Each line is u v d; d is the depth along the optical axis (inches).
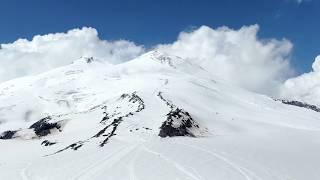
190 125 4926.2
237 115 7209.6
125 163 2792.8
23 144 4977.9
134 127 4439.0
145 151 3196.4
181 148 3366.1
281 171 2775.6
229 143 3971.5
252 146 3860.7
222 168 2691.9
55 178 2549.2
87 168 2719.0
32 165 3014.3
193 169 2628.0
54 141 4788.4
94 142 3789.4
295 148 4008.4
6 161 4052.7
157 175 2477.9
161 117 4886.8
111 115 5659.5
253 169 2741.1
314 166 3061.0
